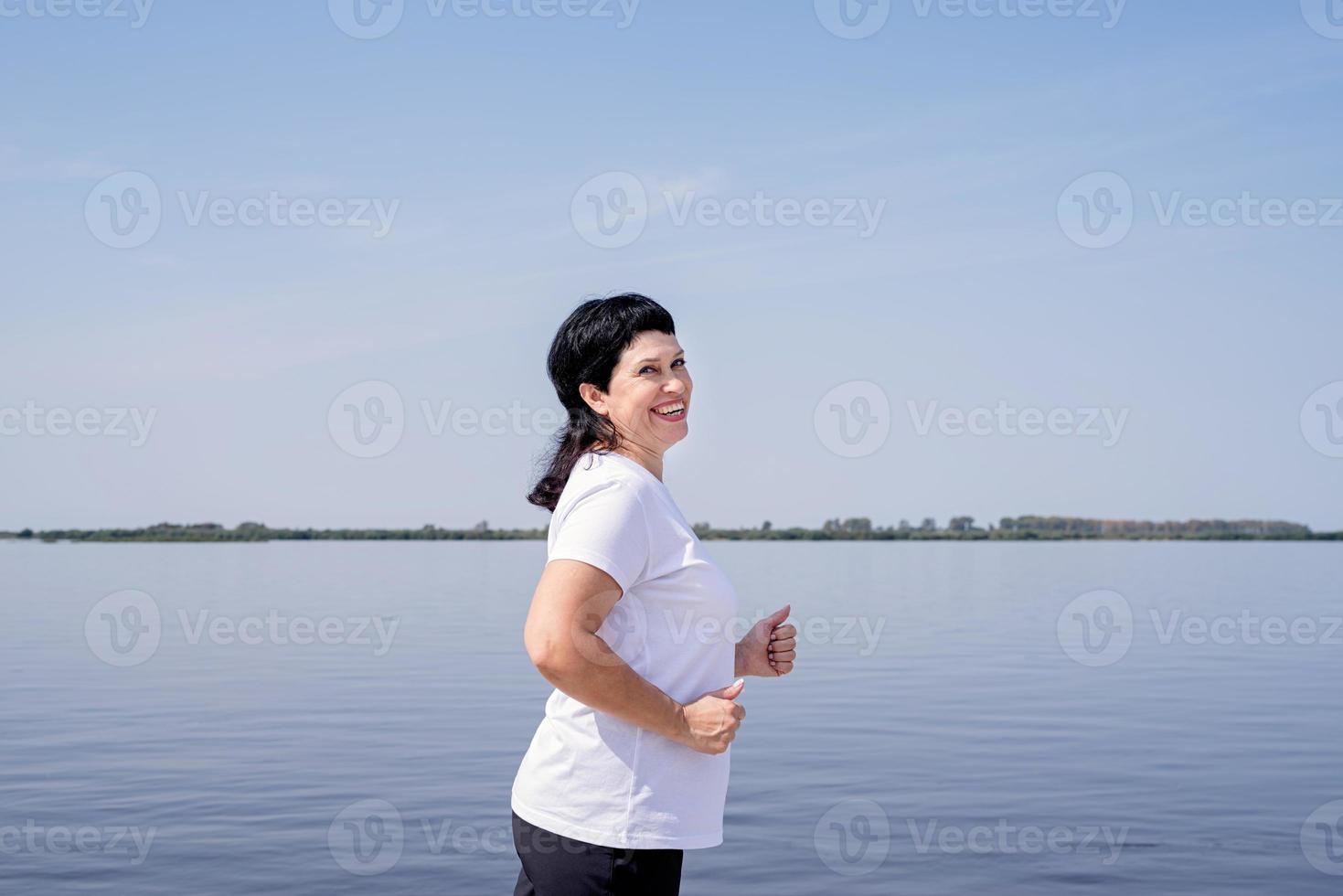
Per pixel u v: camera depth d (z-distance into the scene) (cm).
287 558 4406
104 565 3622
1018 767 662
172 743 727
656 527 198
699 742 191
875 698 945
